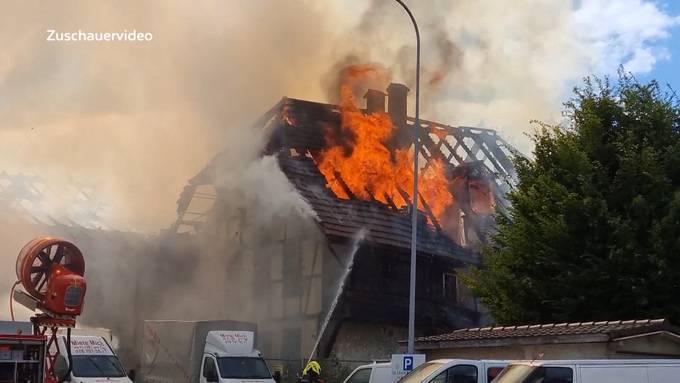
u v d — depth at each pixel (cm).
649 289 1941
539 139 2273
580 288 2005
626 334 1477
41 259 1575
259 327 3173
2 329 1423
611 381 1137
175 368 2470
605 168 2105
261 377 2295
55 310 1537
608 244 2003
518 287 2114
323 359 2714
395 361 1623
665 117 2138
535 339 1625
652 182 2014
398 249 2961
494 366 1353
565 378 1141
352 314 2847
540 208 2150
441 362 1376
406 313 2962
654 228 1936
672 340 1499
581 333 1523
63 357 2042
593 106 2203
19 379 1415
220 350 2325
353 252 2895
